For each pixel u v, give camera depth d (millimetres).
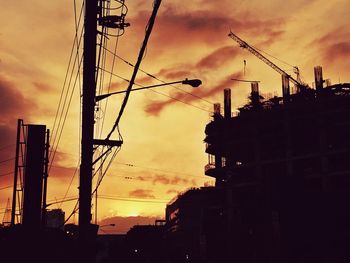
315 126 113875
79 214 13805
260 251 98250
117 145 16406
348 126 111312
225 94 133250
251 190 118562
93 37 14039
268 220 98938
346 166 108438
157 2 8828
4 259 35312
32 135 43219
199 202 127375
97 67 14586
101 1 14703
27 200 42375
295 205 96000
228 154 127188
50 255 39000
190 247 120375
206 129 132500
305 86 132750
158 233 121625
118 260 116500
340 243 90688
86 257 13594
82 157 13992
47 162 40438
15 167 41406
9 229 37594
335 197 94250
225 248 110750
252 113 124438
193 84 15391
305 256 92688
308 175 111438
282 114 119125
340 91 116562
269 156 120250
